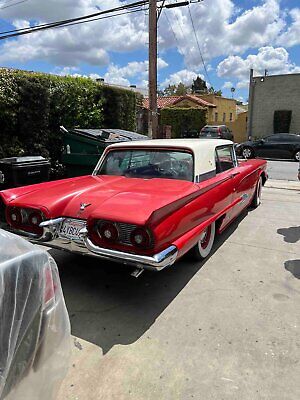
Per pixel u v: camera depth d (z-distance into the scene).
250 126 25.84
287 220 5.75
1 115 6.67
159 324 2.78
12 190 3.62
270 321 2.81
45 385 1.72
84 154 6.69
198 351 2.45
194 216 3.27
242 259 4.08
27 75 7.08
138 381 2.16
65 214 3.17
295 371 2.26
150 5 9.93
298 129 24.27
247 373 2.24
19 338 1.56
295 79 23.80
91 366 2.29
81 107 8.95
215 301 3.13
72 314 2.92
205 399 2.03
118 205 2.90
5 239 1.82
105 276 3.63
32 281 1.68
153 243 2.66
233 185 4.48
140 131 18.44
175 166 3.90
